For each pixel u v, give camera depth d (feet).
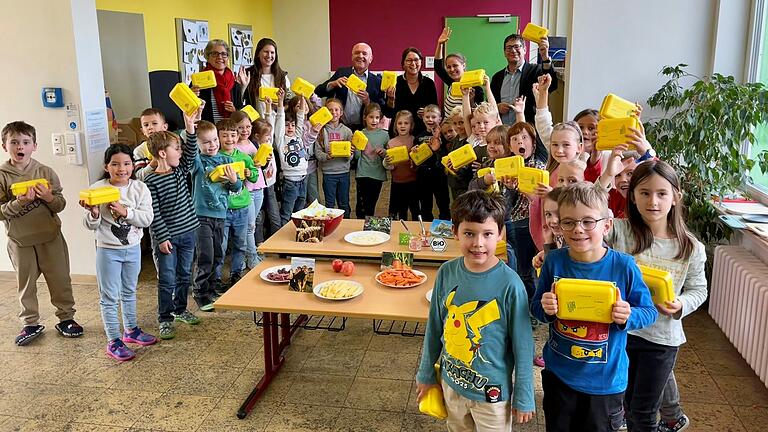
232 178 12.59
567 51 15.14
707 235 12.80
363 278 9.86
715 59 13.96
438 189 16.48
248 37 30.91
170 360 11.36
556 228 8.23
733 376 10.55
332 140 17.12
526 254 11.14
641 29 14.33
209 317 13.30
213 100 16.40
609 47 14.49
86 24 14.40
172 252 12.29
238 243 14.74
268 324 10.04
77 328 12.43
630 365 7.20
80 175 14.71
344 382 10.51
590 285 5.92
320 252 10.50
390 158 15.76
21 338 11.98
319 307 8.63
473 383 6.61
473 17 32.83
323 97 19.08
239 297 9.03
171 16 23.45
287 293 9.20
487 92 14.03
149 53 22.04
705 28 14.12
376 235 11.30
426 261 10.68
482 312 6.52
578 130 9.77
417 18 33.40
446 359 6.84
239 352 11.66
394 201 16.71
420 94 17.58
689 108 13.19
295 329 12.41
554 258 6.62
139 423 9.34
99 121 14.98
